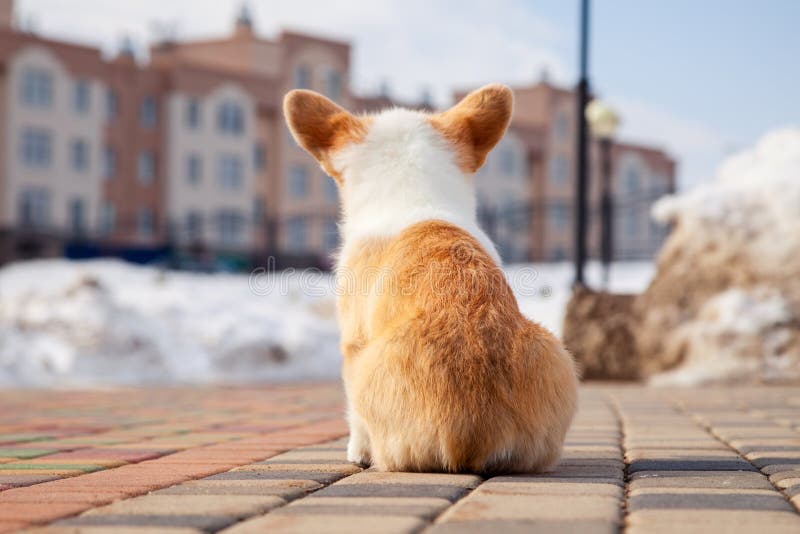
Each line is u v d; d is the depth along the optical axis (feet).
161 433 17.93
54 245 136.67
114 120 153.48
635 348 32.76
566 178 197.57
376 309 11.44
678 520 8.45
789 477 10.91
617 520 8.45
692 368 31.53
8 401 26.96
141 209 156.97
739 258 32.60
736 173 36.45
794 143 35.99
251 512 9.09
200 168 161.07
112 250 130.31
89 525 8.48
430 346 10.80
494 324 10.95
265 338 41.45
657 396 26.32
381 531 8.00
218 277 74.54
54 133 144.56
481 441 10.69
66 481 11.50
